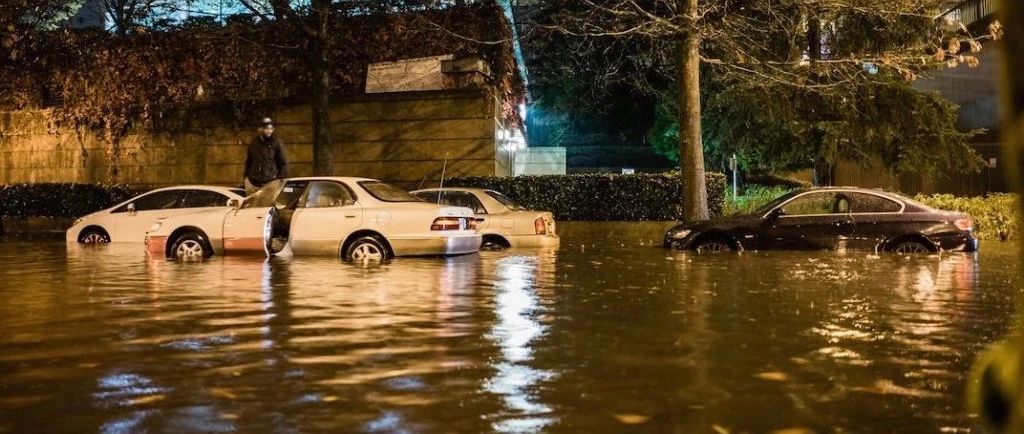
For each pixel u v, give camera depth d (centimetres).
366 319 756
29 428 421
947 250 1605
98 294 926
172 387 504
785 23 2308
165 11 2608
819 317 776
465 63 2353
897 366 564
